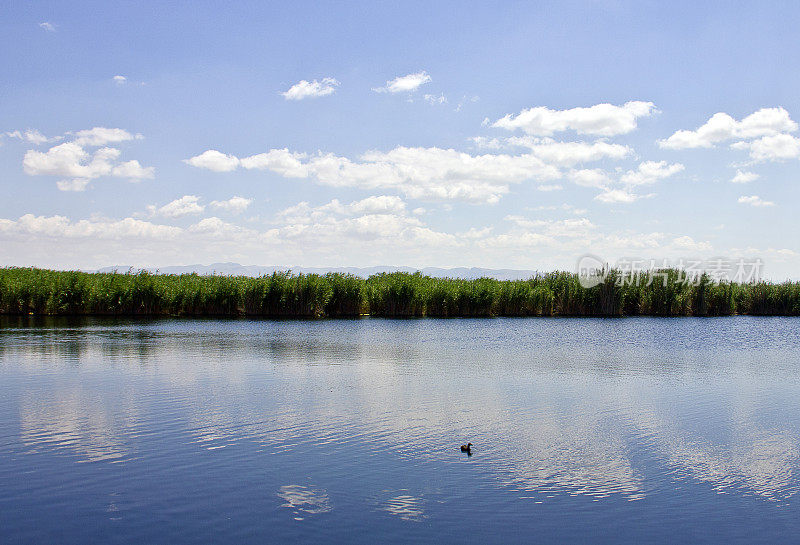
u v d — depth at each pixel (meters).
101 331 52.09
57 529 12.53
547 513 13.56
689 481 15.67
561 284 82.56
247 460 16.91
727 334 57.41
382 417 22.03
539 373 32.69
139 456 17.19
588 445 18.75
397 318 73.81
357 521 12.99
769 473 16.33
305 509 13.58
